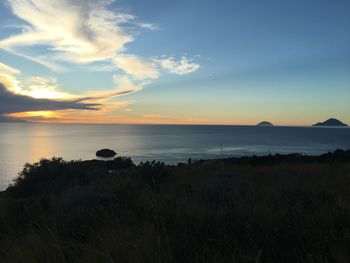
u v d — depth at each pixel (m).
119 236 4.31
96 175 13.29
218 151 68.94
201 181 10.43
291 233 4.23
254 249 3.78
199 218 4.92
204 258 3.67
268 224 4.56
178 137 155.12
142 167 12.68
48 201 8.02
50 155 68.88
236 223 4.67
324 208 5.42
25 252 4.12
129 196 7.30
